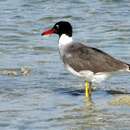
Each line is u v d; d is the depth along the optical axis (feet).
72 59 63.62
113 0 117.80
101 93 64.75
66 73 72.43
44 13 108.47
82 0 117.91
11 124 53.98
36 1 117.39
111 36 92.53
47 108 58.95
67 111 58.03
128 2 116.88
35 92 64.69
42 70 73.72
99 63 62.44
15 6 114.01
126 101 60.54
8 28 98.12
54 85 67.56
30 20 103.96
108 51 83.25
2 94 63.67
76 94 64.34
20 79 69.67
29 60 78.79
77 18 105.29
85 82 66.64
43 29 98.02
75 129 52.95
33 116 56.34
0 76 70.85
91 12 109.29
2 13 108.88
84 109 58.70
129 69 62.23
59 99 62.18
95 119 55.67
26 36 93.04
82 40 90.12
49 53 82.74
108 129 52.90
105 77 63.00
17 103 60.44
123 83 68.54
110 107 59.21
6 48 85.46
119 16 106.42
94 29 97.30
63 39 65.77
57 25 66.54
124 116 56.39
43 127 53.26
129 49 84.23
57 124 54.19
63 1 117.91
